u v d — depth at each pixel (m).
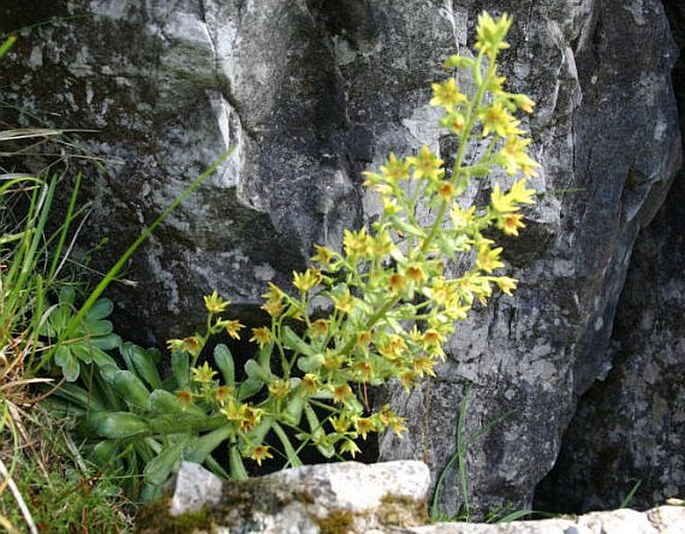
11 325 2.46
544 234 3.11
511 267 3.20
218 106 2.44
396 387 2.86
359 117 2.68
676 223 3.76
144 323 2.69
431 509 3.15
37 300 2.43
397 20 2.62
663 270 3.79
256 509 2.04
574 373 3.66
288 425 2.68
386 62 2.67
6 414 2.28
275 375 2.80
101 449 2.52
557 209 3.09
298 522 2.02
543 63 2.93
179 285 2.61
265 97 2.53
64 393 2.62
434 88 2.12
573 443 3.94
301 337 2.69
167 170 2.50
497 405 3.32
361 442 2.89
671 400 3.82
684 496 3.83
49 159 2.57
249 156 2.54
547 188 3.08
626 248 3.59
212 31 2.37
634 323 3.84
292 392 2.47
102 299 2.65
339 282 2.63
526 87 2.96
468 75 2.80
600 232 3.29
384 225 2.24
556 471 3.99
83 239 2.64
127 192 2.54
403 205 2.21
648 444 3.86
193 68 2.39
